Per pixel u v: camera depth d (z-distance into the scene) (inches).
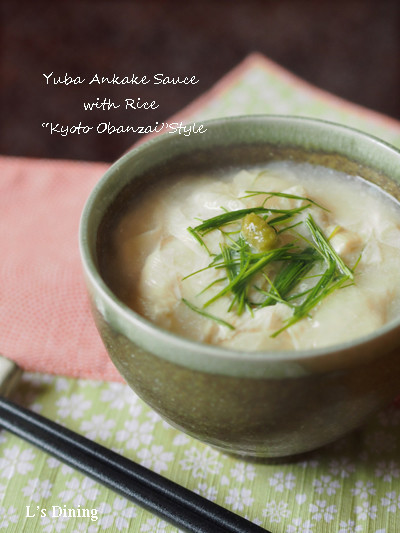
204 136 13.6
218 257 12.1
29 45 35.3
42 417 13.0
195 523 11.5
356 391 10.8
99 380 14.2
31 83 33.1
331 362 10.2
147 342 10.6
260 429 11.0
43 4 37.7
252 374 10.2
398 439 13.1
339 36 35.2
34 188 18.0
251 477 12.7
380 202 13.2
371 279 11.9
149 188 13.6
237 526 11.4
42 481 12.7
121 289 12.3
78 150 29.4
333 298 11.5
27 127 30.7
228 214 12.4
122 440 13.3
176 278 12.0
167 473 12.8
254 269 11.7
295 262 12.0
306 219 12.6
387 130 18.3
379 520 12.1
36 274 16.0
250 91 19.6
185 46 34.9
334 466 12.8
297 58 34.1
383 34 35.3
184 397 10.9
